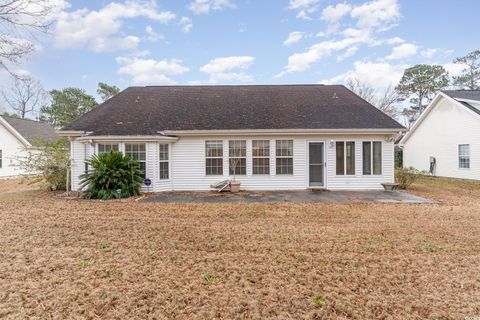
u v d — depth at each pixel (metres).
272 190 12.72
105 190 10.56
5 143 19.62
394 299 3.35
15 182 17.09
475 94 17.38
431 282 3.78
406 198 10.48
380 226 6.59
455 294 3.48
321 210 8.41
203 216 7.64
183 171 12.73
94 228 6.39
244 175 12.80
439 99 18.08
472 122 15.64
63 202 9.80
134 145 12.02
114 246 5.18
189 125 12.55
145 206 9.06
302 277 3.92
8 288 3.58
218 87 16.83
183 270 4.16
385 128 12.13
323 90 16.20
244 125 12.49
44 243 5.34
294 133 12.46
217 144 12.81
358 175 12.71
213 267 4.26
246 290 3.56
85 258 4.59
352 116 13.10
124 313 3.07
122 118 12.95
